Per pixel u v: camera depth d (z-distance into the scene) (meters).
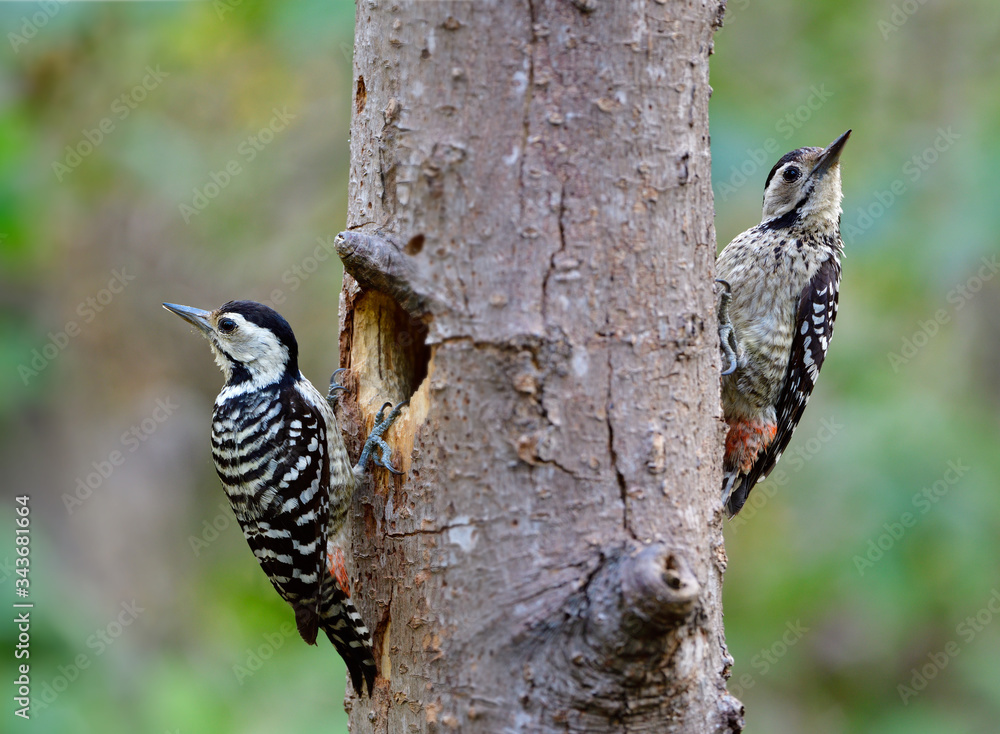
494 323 5.70
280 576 7.46
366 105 6.23
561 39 5.70
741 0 14.41
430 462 5.88
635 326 5.71
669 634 5.21
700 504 5.86
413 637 5.91
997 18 14.27
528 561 5.58
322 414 7.74
